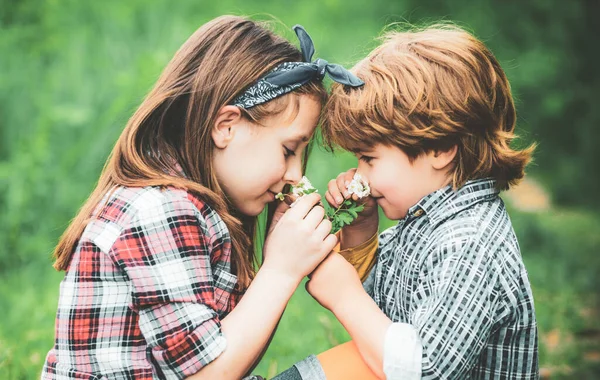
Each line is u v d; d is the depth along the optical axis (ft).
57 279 11.23
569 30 22.22
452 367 5.21
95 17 17.74
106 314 5.30
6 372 8.04
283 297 5.42
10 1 17.12
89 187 12.95
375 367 5.35
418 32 6.42
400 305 6.06
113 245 5.23
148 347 5.22
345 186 6.19
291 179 5.90
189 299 5.14
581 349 10.13
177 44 17.11
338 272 5.63
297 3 23.11
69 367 5.39
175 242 5.23
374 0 23.53
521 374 5.80
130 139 5.70
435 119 5.67
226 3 21.24
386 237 6.60
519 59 21.85
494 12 22.91
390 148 5.81
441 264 5.47
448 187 5.86
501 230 5.72
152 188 5.45
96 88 14.79
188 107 5.74
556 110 20.79
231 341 5.16
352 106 5.80
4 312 9.98
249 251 6.37
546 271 13.24
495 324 5.58
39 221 12.34
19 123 14.16
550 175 20.34
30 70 15.33
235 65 5.72
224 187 5.82
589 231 15.94
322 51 19.86
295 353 8.84
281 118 5.74
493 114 5.91
